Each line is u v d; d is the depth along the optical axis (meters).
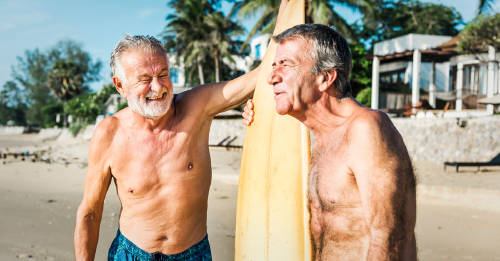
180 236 2.03
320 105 1.35
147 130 1.98
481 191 8.74
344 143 1.27
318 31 1.33
